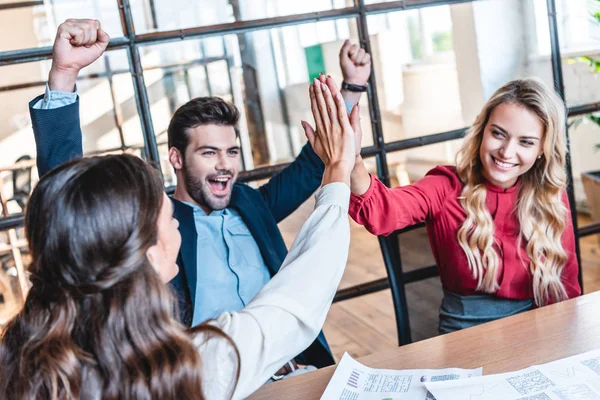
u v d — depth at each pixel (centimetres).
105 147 201
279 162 228
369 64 187
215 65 211
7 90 190
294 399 112
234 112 174
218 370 83
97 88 197
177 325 82
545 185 170
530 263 168
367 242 258
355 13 221
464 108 238
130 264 77
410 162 234
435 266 182
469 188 172
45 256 77
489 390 105
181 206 167
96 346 76
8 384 79
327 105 107
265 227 179
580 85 249
